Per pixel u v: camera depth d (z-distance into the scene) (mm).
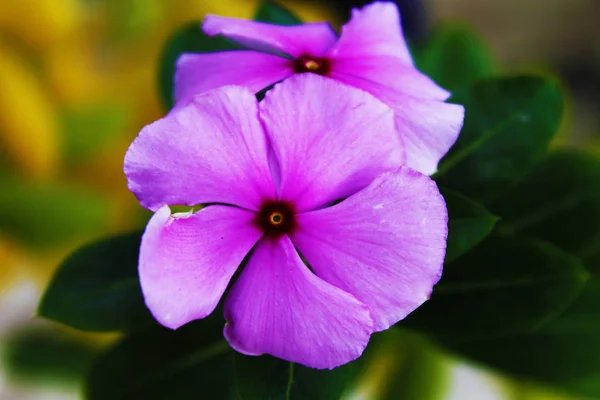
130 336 165
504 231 171
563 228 174
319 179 144
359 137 141
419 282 137
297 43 160
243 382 149
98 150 200
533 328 157
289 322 141
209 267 142
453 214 152
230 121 140
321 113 140
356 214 140
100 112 200
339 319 139
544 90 167
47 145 192
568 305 166
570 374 172
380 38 160
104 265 162
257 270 145
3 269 200
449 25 194
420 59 193
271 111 140
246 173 144
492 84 168
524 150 166
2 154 191
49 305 161
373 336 160
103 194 202
